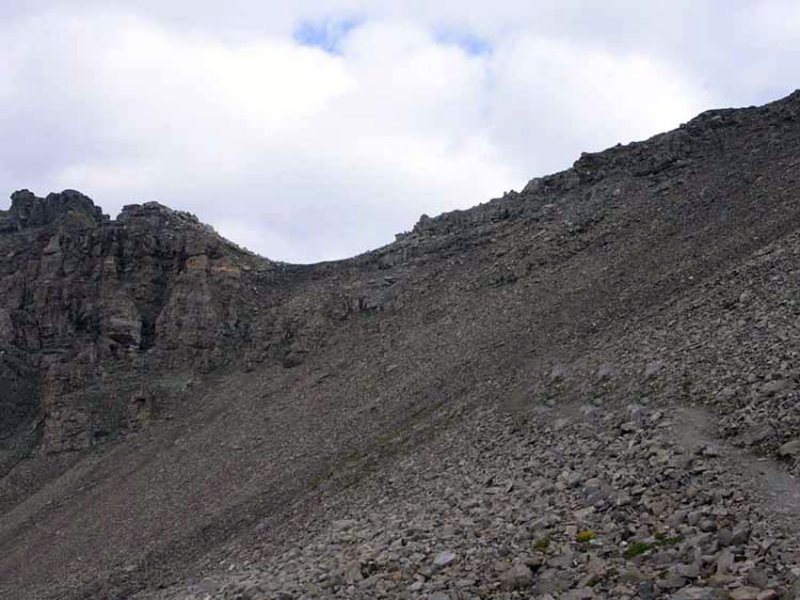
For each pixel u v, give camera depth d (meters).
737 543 17.36
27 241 120.00
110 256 108.69
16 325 105.62
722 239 53.47
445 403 51.03
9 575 59.62
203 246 107.69
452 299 80.94
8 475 83.62
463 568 20.38
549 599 17.02
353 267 106.31
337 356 82.44
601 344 42.00
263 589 24.56
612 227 76.12
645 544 18.59
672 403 28.48
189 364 96.31
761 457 22.19
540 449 30.36
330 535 31.48
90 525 63.50
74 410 88.56
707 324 34.62
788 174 61.94
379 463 44.31
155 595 39.06
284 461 58.19
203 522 52.34
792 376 25.58
